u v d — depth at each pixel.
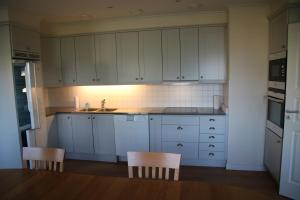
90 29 4.22
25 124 3.48
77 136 4.28
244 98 3.53
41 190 1.55
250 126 3.57
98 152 4.21
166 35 3.96
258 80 3.47
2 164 3.43
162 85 4.42
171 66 3.99
